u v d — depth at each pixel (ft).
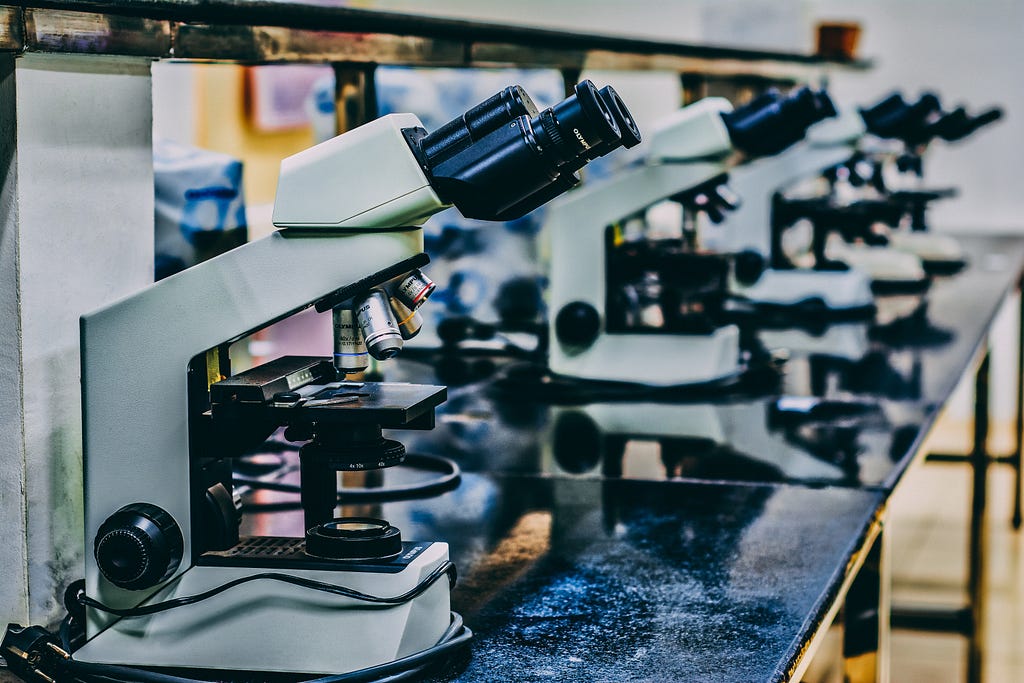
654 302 7.58
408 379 7.11
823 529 4.71
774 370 7.40
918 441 5.71
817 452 5.58
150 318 3.77
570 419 6.17
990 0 16.98
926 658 10.16
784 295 9.50
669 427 6.00
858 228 9.52
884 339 8.38
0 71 3.93
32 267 4.00
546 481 5.26
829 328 8.85
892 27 17.43
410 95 9.06
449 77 10.85
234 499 3.91
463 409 6.38
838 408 6.29
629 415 6.23
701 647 3.86
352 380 4.03
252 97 16.92
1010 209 17.48
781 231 9.75
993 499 14.74
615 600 4.14
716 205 7.02
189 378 3.78
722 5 15.01
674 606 4.10
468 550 4.52
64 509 4.14
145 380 3.77
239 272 3.74
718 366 6.88
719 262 6.75
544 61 6.75
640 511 4.91
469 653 3.82
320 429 3.78
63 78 4.05
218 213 5.04
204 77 16.83
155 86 10.46
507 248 7.48
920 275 11.18
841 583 4.31
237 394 3.71
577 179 3.62
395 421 3.68
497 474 5.36
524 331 7.58
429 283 3.77
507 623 4.00
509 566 4.39
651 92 18.62
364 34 5.38
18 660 3.81
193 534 3.79
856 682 5.25
